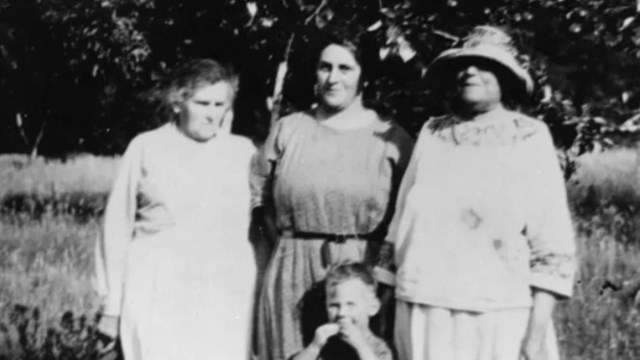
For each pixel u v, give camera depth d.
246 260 4.38
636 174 12.73
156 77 5.62
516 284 3.77
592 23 4.66
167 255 4.25
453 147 3.89
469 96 3.83
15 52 13.70
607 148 5.09
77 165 18.28
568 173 5.03
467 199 3.80
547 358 3.90
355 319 4.07
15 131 20.83
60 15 7.74
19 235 10.30
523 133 3.83
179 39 5.52
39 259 9.11
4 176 15.96
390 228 4.04
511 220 3.77
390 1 4.62
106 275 4.31
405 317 3.94
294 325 4.21
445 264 3.80
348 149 4.15
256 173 4.39
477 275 3.76
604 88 4.86
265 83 5.55
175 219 4.27
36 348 5.84
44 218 11.37
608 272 7.86
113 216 4.31
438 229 3.83
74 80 16.23
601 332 6.33
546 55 4.77
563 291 3.77
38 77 16.91
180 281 4.25
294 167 4.19
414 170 3.96
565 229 3.79
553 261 3.77
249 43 5.33
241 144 4.46
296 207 4.18
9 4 12.24
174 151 4.31
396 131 4.20
